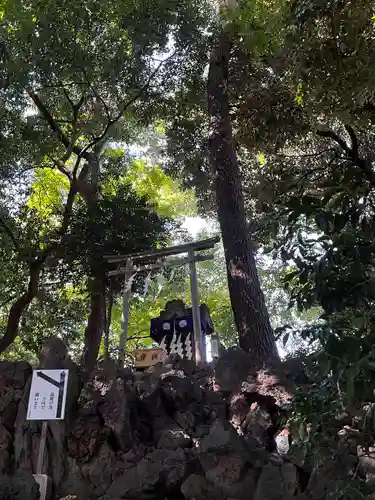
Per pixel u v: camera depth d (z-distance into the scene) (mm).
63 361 5734
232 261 8156
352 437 2898
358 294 2279
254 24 6734
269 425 4984
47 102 12391
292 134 7461
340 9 4449
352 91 4684
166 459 4871
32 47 10148
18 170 11648
